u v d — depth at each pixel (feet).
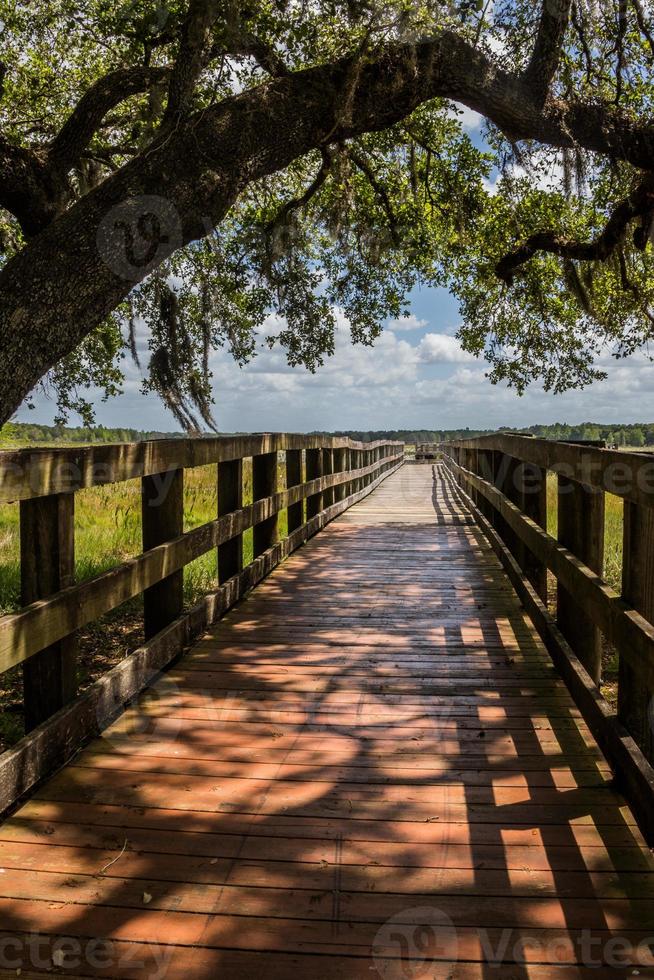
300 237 26.96
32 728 9.96
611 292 32.35
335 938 6.56
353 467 47.75
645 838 7.93
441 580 22.04
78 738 10.10
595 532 12.04
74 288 14.56
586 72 22.76
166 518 14.10
